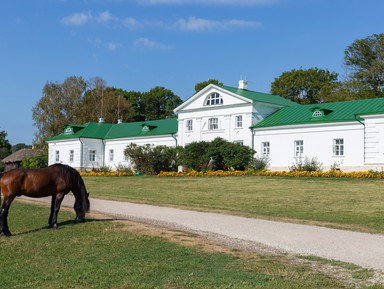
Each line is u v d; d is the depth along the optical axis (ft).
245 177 141.59
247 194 101.65
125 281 36.68
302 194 98.37
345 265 40.29
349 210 75.51
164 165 180.45
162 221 64.08
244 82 188.55
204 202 89.04
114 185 132.87
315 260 42.14
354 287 34.71
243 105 173.17
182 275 37.70
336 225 60.59
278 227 58.80
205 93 185.16
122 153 221.66
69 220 62.28
